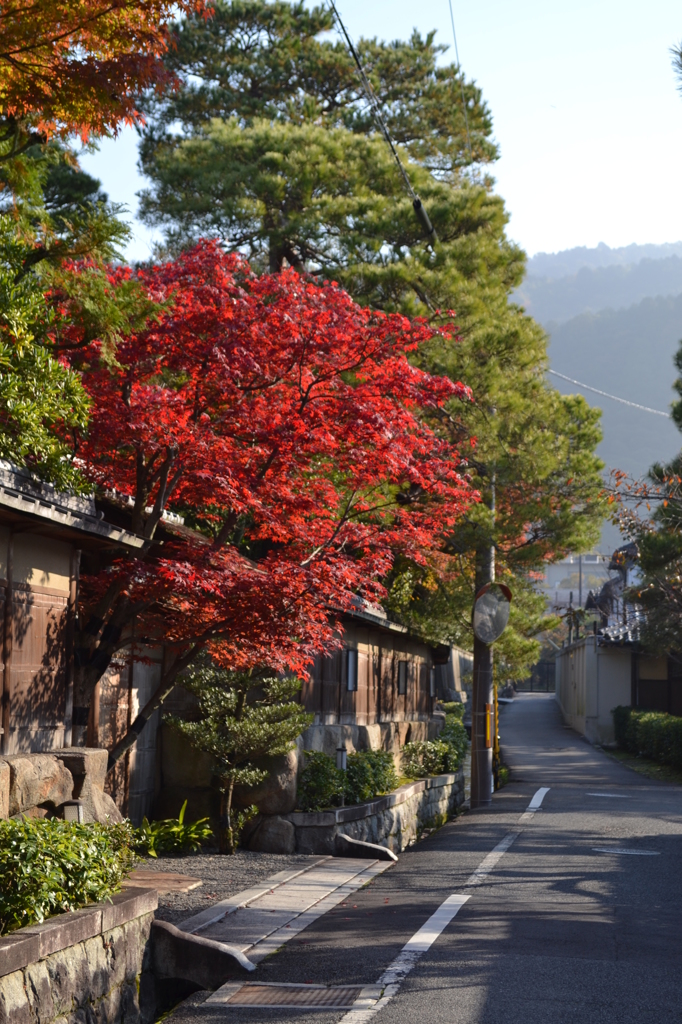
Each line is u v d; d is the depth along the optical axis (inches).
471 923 332.5
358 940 315.3
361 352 456.1
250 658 472.7
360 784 614.9
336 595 436.8
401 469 479.8
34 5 274.7
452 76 1123.9
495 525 824.9
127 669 504.4
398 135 1141.1
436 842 531.8
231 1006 254.7
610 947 299.6
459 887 398.6
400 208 838.5
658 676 1628.9
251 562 495.2
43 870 246.5
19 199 326.0
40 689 378.9
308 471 480.1
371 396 457.1
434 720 1058.7
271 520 444.8
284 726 511.2
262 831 525.0
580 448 910.4
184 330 426.9
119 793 488.1
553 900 370.3
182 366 434.9
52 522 344.5
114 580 419.2
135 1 284.5
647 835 544.4
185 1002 270.1
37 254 336.5
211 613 432.1
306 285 470.6
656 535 898.7
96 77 291.6
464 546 848.3
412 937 313.7
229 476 426.9
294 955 302.2
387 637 901.2
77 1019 238.2
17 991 214.2
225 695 519.5
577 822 601.6
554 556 917.2
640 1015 235.0
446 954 292.0
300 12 1102.4
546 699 3139.8
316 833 526.9
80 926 242.1
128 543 402.0
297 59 1078.4
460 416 804.0
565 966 277.3
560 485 866.8
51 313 327.6
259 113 1045.2
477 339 800.3
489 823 602.9
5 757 320.8
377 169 880.9
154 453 441.7
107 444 419.5
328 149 853.8
